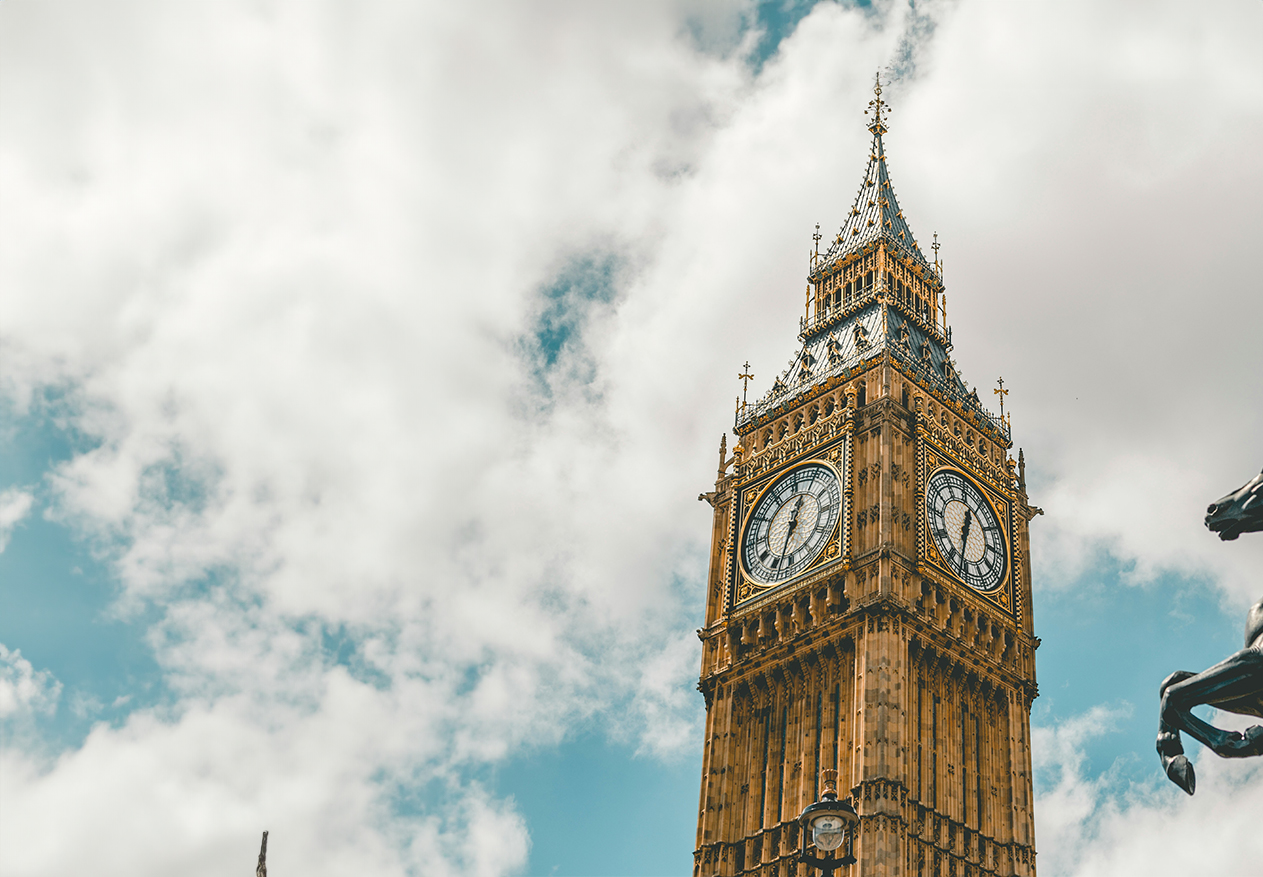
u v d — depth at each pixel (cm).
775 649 8106
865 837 6888
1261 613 1659
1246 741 1611
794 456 8800
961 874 7269
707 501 9356
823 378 9156
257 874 5066
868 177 10656
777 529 8631
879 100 11062
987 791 7775
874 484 8212
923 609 7912
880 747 7144
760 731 8050
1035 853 7731
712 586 8888
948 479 8588
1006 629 8450
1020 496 9162
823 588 8056
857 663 7575
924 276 10069
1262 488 1698
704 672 8512
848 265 10019
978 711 8044
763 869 7412
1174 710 1698
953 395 9162
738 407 9581
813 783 7538
